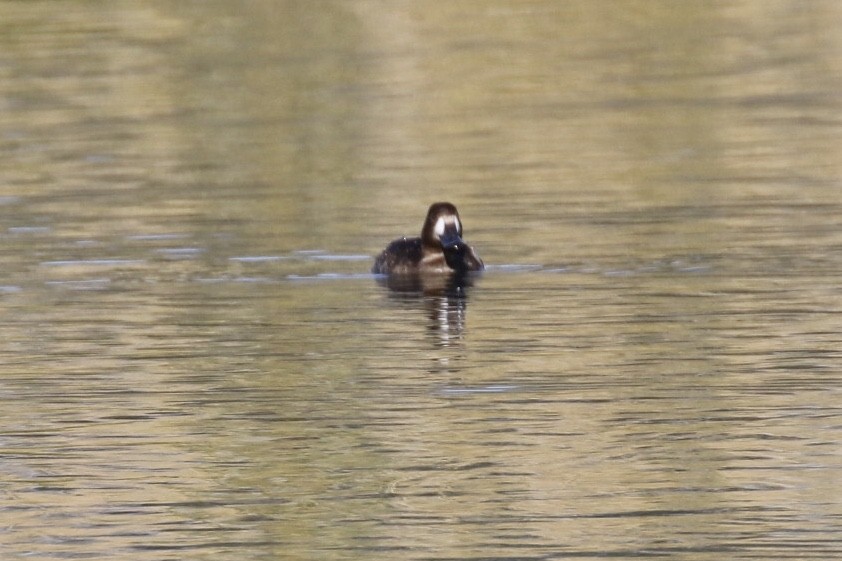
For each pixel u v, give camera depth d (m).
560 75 34.72
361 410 13.79
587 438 12.92
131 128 30.12
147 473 12.33
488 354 15.45
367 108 31.59
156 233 21.34
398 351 15.62
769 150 26.72
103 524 11.34
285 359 15.42
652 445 12.68
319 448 12.83
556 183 24.45
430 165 26.23
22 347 15.97
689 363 14.96
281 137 29.02
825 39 38.00
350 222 21.89
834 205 22.08
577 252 19.80
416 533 11.05
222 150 27.91
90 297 18.02
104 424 13.54
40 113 31.86
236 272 19.14
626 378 14.53
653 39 38.59
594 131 29.05
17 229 21.81
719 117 30.11
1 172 26.36
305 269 19.28
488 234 21.02
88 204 23.50
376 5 42.69
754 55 36.50
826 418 13.25
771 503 11.41
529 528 11.07
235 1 43.75
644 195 23.33
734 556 10.54
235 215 22.50
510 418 13.46
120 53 37.59
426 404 13.92
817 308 16.80
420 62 36.19
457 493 11.77
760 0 43.47
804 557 10.51
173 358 15.51
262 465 12.46
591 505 11.48
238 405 14.00
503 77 34.50
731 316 16.59
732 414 13.45
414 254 18.86
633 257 19.42
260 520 11.35
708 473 12.04
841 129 28.41
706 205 22.45
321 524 11.23
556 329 16.33
